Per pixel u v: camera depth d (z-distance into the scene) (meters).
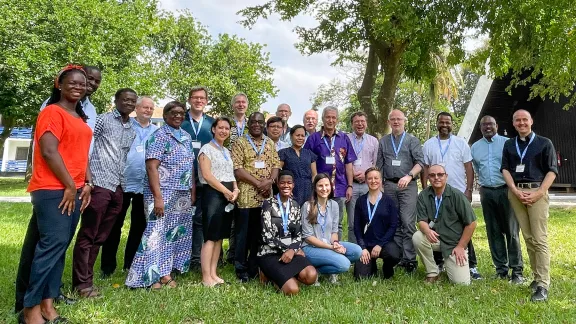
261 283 4.50
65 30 14.54
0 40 13.79
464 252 4.61
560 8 7.89
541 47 9.02
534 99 17.38
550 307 3.76
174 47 22.95
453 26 9.73
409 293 4.19
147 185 4.28
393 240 4.89
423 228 4.71
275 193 4.93
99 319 3.31
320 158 5.38
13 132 31.84
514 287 4.41
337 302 3.85
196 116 5.12
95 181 3.89
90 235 3.88
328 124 5.44
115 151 4.07
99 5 15.78
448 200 4.71
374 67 12.84
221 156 4.55
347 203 5.80
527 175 4.29
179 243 4.57
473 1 9.05
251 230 4.78
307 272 4.24
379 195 5.07
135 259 4.16
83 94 3.35
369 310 3.69
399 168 5.42
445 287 4.46
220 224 4.44
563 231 8.02
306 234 4.69
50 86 14.45
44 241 3.03
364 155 5.83
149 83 17.20
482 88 15.60
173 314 3.44
